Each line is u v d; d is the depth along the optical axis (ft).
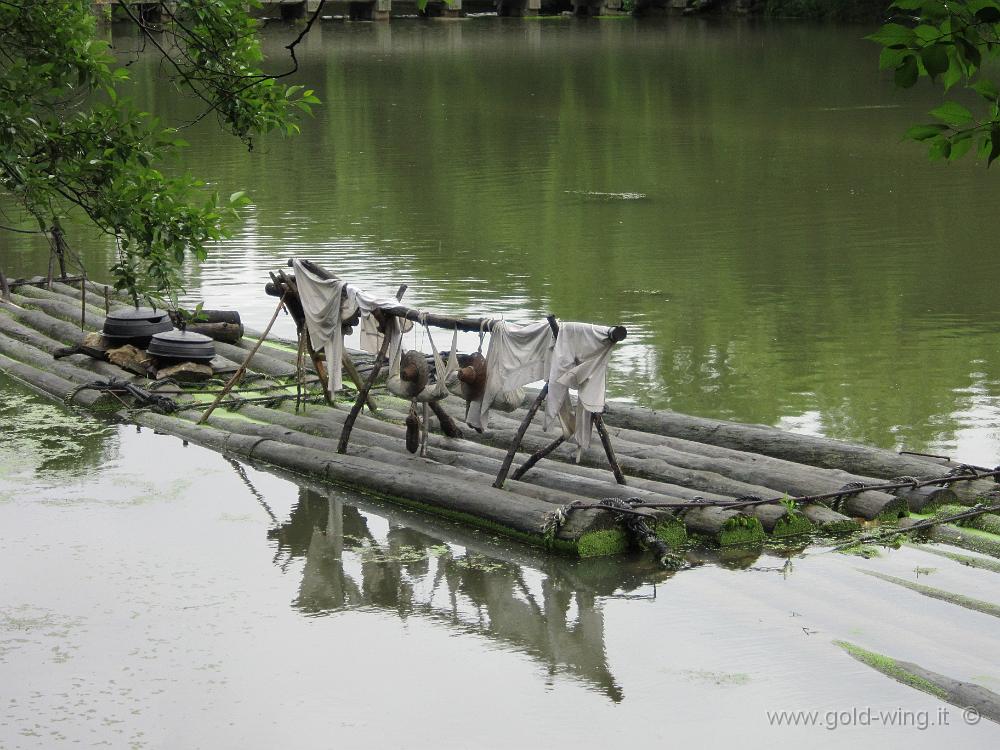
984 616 28.76
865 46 175.52
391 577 32.37
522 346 36.76
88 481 39.55
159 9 32.63
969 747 23.72
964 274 61.82
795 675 26.61
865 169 90.17
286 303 44.14
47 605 30.60
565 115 118.52
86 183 32.55
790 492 35.12
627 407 41.75
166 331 50.52
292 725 25.04
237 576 32.45
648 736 24.40
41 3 30.91
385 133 109.29
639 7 239.71
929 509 34.55
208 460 41.73
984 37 15.71
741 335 52.21
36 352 52.60
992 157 15.87
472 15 242.58
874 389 45.19
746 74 146.20
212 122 113.70
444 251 67.82
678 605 30.22
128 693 26.35
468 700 26.00
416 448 39.70
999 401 43.62
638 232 72.13
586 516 33.45
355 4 225.35
